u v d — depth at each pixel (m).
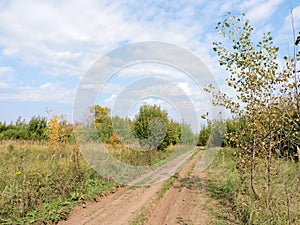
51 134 12.33
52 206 5.56
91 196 6.74
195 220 5.27
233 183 7.71
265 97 5.92
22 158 7.80
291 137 5.98
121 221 5.18
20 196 5.59
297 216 4.77
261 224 4.62
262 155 6.07
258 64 6.13
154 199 6.90
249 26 6.29
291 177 6.00
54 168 7.88
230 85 6.32
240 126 6.76
